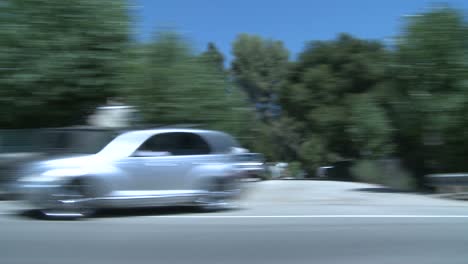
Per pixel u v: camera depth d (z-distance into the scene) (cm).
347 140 3288
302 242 810
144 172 984
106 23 1464
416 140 1662
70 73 1439
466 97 1466
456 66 1482
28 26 1398
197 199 1055
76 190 936
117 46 1495
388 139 1844
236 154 1135
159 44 1600
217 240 815
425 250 768
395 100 1588
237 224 953
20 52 1393
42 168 929
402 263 698
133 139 992
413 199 1422
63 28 1429
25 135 1314
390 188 1828
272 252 746
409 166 1872
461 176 1411
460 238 848
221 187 1092
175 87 1567
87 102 1583
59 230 866
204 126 1559
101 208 1005
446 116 1478
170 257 710
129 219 991
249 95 4909
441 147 1583
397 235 867
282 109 4022
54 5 1416
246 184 1631
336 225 954
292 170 3522
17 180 962
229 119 1689
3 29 1380
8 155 1184
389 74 1600
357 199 1415
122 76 1512
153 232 868
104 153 962
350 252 752
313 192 1608
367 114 1836
